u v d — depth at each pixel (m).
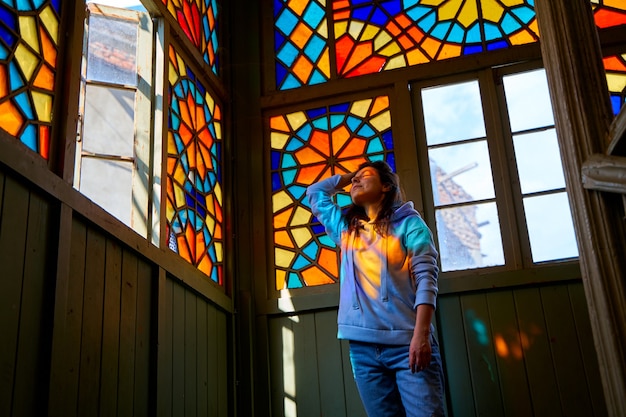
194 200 3.19
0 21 2.01
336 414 3.18
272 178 3.66
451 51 3.66
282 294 3.42
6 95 1.99
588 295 1.67
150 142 2.84
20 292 1.85
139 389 2.42
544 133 3.42
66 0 2.34
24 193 1.92
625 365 1.54
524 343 3.08
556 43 1.88
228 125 3.72
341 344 3.28
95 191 2.65
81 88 2.74
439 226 3.36
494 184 3.38
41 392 1.89
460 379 3.08
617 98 3.38
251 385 3.25
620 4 3.52
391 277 2.41
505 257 3.25
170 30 3.11
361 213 2.71
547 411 2.96
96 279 2.23
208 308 3.13
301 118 3.74
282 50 3.90
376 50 3.77
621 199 1.67
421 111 3.59
